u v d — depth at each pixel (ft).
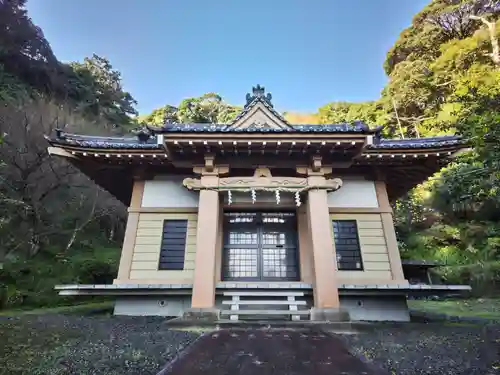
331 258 26.84
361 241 31.42
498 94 21.59
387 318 28.22
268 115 33.06
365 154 30.55
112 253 66.90
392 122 115.34
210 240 27.43
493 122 18.98
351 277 29.91
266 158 31.07
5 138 62.03
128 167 34.01
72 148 29.84
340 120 141.18
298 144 28.50
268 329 21.15
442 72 96.63
